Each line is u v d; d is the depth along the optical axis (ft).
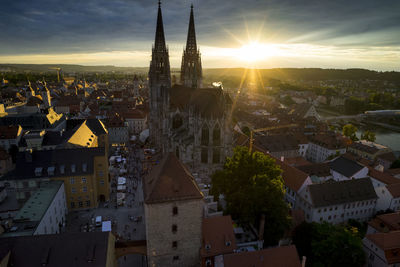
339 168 374.02
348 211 293.43
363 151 490.08
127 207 289.53
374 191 301.22
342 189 290.97
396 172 381.60
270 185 229.25
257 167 263.08
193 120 342.44
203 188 293.02
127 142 559.79
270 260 165.89
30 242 155.02
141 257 218.38
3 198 290.35
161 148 479.41
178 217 171.83
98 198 298.97
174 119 407.03
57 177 267.59
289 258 167.94
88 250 155.22
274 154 456.45
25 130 434.30
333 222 289.12
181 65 497.46
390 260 205.26
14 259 148.56
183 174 175.52
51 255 152.05
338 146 483.10
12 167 386.32
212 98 333.62
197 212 173.88
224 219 190.70
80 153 284.82
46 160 273.75
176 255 180.34
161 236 173.47
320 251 205.46
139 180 354.74
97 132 444.14
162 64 492.95
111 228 250.98
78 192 278.05
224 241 184.65
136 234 242.58
